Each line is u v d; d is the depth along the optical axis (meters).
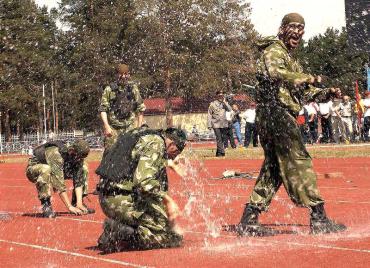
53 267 5.47
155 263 5.41
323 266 5.05
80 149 9.01
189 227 7.33
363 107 28.38
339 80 70.56
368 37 11.83
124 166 6.11
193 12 67.69
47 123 84.31
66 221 8.43
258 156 20.70
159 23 67.50
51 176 9.00
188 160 20.23
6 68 69.00
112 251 6.13
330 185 11.73
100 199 6.27
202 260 5.46
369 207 8.53
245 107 46.50
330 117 27.69
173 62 68.50
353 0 11.30
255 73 6.84
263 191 6.87
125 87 10.17
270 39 6.86
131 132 6.26
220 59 68.44
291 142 6.67
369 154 19.30
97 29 70.31
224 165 18.00
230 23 68.44
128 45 69.81
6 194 12.62
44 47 72.88
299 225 7.24
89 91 69.62
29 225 8.10
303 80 6.52
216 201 9.91
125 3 70.19
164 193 6.04
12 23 69.00
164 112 78.94
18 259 5.89
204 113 77.88
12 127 92.50
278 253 5.62
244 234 6.76
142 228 6.09
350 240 6.12
